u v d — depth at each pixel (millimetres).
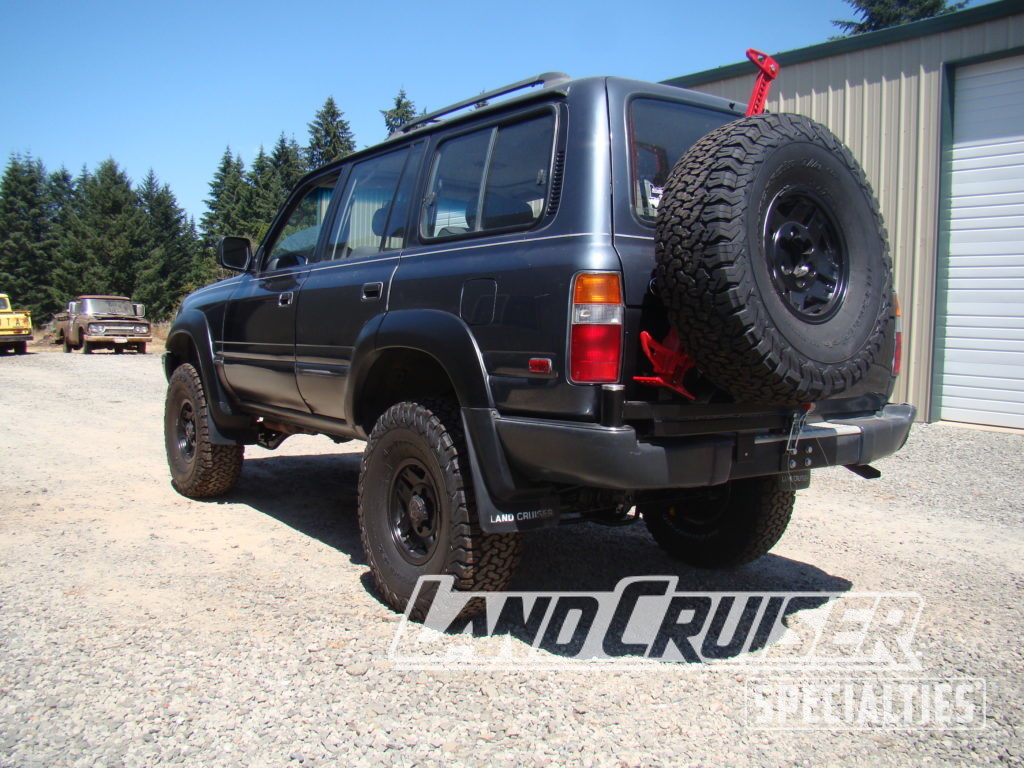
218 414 5070
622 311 2672
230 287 5062
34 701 2600
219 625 3234
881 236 3074
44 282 61125
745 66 10703
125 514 5004
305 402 4234
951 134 9219
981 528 4980
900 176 9492
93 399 11703
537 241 2900
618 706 2650
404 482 3422
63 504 5242
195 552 4215
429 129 3725
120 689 2686
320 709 2570
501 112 3307
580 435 2631
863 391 3287
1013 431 8844
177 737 2391
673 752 2379
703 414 2834
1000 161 8883
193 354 5691
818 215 2885
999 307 9023
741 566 4164
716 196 2510
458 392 3076
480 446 2990
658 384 2707
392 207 3807
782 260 2707
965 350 9328
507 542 3111
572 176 2859
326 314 3924
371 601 3531
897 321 3500
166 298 56031
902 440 3410
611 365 2641
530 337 2820
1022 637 3289
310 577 3844
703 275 2508
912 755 2402
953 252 9328
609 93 2928
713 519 3998
